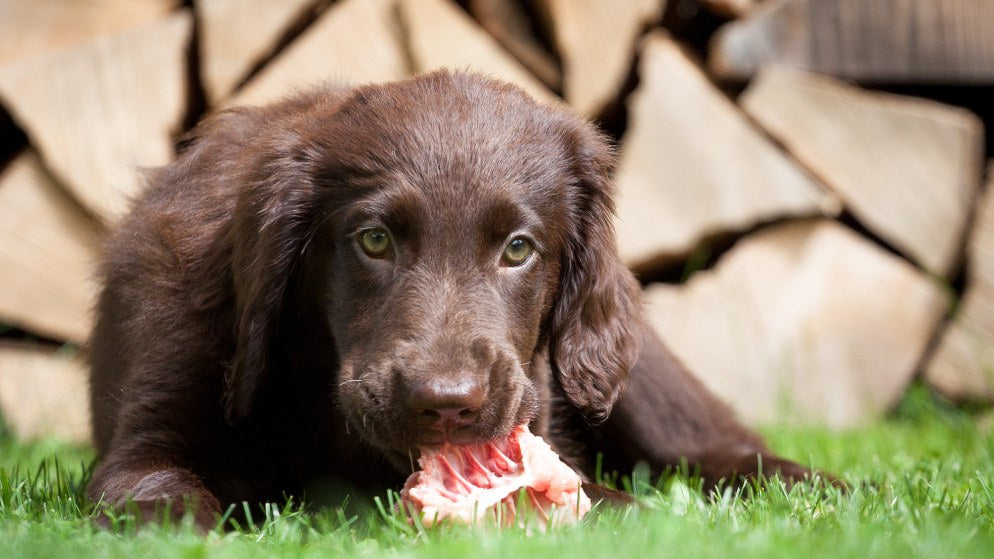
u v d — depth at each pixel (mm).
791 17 11336
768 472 7184
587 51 11047
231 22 10906
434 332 5438
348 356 5734
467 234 5762
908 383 11531
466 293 5641
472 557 4379
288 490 6473
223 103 10883
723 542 4645
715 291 11305
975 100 11891
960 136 11344
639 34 11273
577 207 6426
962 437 9500
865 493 6289
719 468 7379
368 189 5848
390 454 5695
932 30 11391
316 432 6461
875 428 10273
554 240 6191
